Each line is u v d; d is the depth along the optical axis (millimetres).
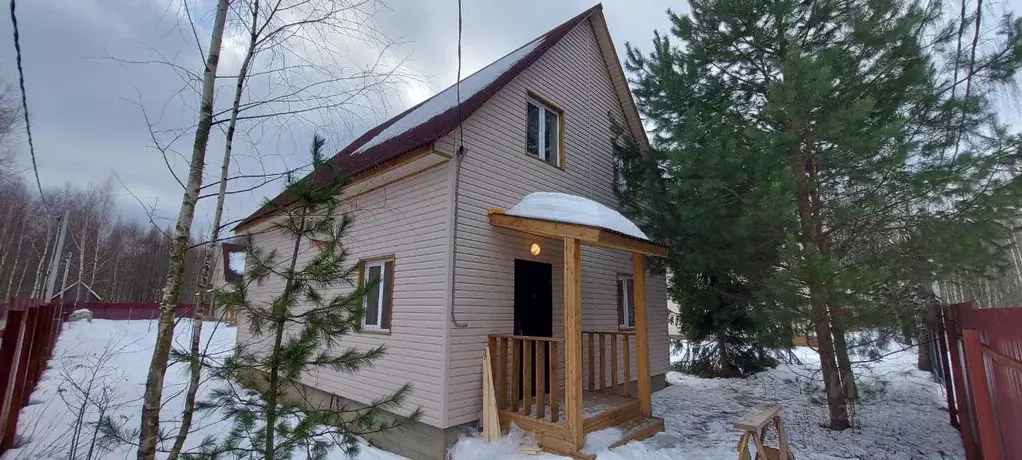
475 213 6297
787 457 4371
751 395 8789
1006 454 3262
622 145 9062
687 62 7078
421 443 5777
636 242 6238
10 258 24359
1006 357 3014
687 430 6504
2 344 4945
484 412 5711
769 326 6090
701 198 6070
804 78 5219
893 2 5898
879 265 5324
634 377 8938
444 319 5766
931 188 5164
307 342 3219
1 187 19875
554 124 8281
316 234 3660
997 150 5137
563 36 8305
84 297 26688
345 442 3439
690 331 10219
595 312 8133
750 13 6523
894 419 6809
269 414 3055
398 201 6844
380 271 7070
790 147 5609
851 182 5723
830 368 6113
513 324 6609
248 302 3299
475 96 6664
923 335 6355
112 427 3422
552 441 5273
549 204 6246
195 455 2947
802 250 5191
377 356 3764
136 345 15094
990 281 5832
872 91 5867
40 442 5344
